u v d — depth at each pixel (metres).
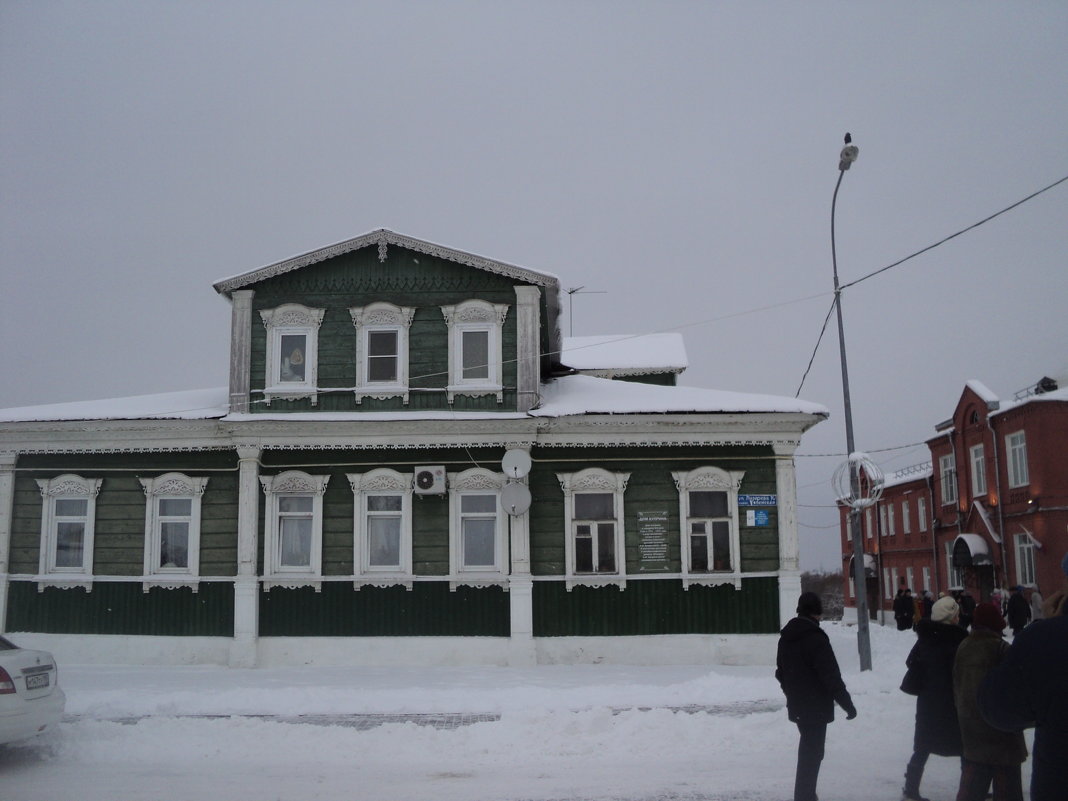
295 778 10.91
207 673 19.69
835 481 19.58
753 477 20.92
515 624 20.36
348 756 11.97
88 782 10.81
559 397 22.22
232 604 20.95
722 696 15.99
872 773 10.77
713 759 11.59
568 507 20.92
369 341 21.77
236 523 21.31
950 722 9.12
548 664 20.34
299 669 20.16
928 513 49.78
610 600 20.59
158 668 20.52
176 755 12.09
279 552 21.14
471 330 21.66
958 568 44.31
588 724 12.84
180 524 21.64
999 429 40.00
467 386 21.33
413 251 21.81
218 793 10.24
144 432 21.53
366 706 15.45
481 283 21.67
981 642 8.34
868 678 16.86
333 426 20.88
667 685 17.19
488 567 20.88
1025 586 37.41
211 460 21.59
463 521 21.08
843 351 20.16
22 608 21.61
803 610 9.32
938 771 10.80
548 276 21.28
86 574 21.53
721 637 20.36
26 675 11.73
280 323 21.81
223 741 12.62
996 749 8.10
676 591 20.61
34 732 11.66
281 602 20.86
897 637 30.89
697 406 20.94
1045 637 5.41
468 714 14.95
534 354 21.28
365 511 21.09
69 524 21.92
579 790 10.22
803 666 9.08
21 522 21.91
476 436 20.97
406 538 20.94
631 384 23.34
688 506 20.89
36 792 10.36
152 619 21.19
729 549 20.77
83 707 15.52
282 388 21.56
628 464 21.05
